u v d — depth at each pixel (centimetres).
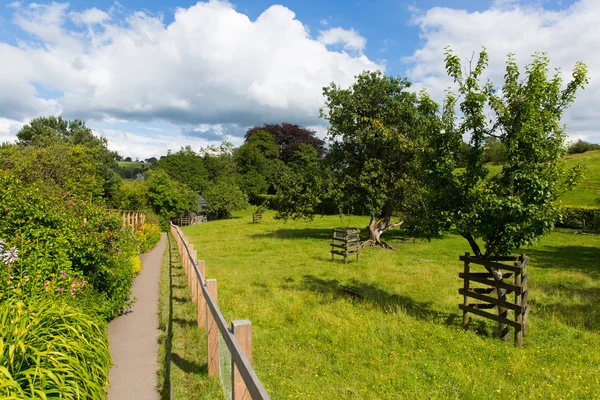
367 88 2052
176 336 626
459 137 767
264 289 1078
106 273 738
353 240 1605
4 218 591
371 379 513
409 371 542
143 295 982
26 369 318
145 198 3878
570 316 839
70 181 1526
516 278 693
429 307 913
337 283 1167
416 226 832
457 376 523
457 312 877
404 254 1819
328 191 2180
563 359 604
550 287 1130
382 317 803
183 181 6197
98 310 634
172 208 4106
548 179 694
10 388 275
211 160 7081
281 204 2439
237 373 316
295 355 591
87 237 679
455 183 771
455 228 755
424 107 803
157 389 473
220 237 2705
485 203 702
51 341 356
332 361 579
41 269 552
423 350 629
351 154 2141
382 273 1333
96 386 356
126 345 623
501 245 734
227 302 901
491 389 493
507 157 729
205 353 556
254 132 8281
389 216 2127
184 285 1047
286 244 2189
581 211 2933
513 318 844
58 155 1728
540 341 698
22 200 613
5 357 313
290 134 8094
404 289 1087
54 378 307
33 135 3122
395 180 2023
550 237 2473
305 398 454
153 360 563
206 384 461
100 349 438
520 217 686
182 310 783
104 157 3369
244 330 331
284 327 730
